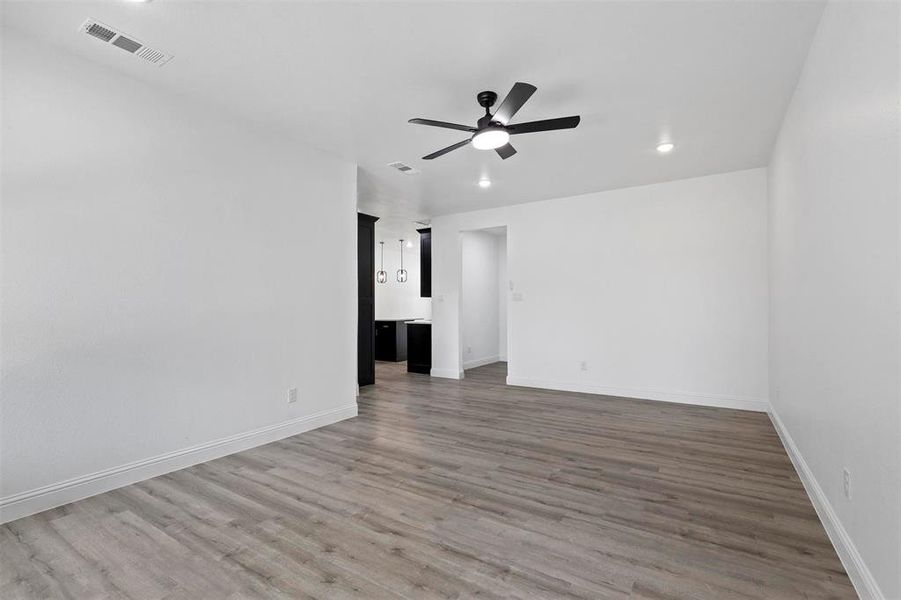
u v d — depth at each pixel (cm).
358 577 183
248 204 347
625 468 305
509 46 245
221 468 305
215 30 231
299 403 387
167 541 211
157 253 292
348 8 214
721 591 173
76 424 255
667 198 510
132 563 194
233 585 178
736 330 473
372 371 622
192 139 311
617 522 229
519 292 616
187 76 278
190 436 309
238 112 329
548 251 592
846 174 188
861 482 170
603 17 220
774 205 399
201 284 316
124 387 275
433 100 310
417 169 461
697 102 310
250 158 349
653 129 358
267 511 242
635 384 530
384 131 364
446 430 397
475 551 202
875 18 157
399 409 477
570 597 170
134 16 220
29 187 239
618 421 426
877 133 155
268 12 216
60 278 250
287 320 377
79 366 256
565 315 579
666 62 260
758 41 240
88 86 261
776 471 297
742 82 283
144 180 286
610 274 546
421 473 297
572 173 476
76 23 227
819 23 224
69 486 251
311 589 175
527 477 289
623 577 182
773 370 420
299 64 265
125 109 277
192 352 310
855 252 177
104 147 268
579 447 349
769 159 427
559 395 548
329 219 414
